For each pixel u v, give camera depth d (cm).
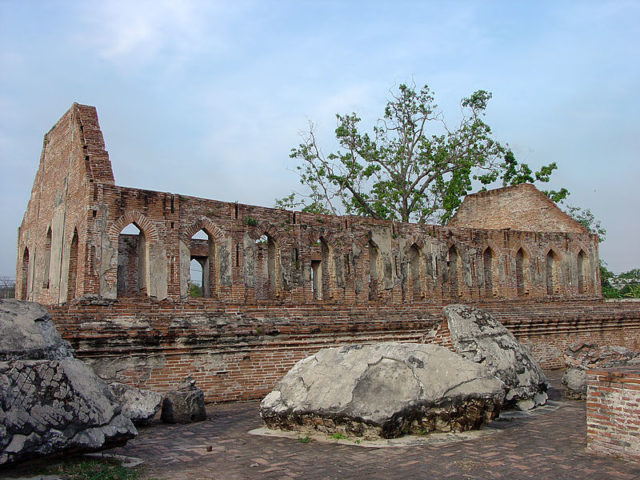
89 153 1750
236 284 1788
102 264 1573
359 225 2073
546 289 2633
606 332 2481
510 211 3108
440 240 2292
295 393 1025
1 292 2925
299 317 1673
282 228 1911
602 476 724
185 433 1034
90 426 756
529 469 755
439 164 3691
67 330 1281
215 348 1470
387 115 3769
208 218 1769
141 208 1653
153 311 1455
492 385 1012
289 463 797
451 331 1279
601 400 843
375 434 909
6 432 678
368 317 1822
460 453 837
